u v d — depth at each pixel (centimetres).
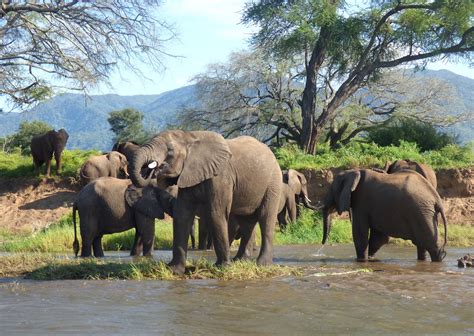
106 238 1875
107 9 2266
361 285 996
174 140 1083
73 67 2334
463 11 3456
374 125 4438
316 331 706
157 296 904
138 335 681
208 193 1112
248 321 750
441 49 3581
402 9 3553
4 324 728
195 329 710
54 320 748
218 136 1118
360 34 3719
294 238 2016
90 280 1065
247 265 1133
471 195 2536
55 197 2819
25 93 2588
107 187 1530
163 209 1493
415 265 1320
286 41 3681
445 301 866
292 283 1017
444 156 2878
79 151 3203
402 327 725
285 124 4525
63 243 1845
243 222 1251
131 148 2797
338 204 1520
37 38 2320
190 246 1862
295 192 2238
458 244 1873
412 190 1388
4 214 2728
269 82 4681
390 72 4709
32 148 2959
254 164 1163
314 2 3562
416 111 4738
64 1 2238
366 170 1467
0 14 2194
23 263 1277
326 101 4353
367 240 1452
